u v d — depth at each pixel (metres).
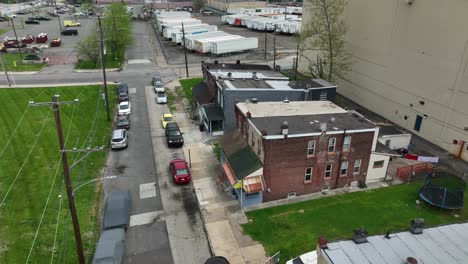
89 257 22.44
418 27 39.06
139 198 28.91
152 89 57.72
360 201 28.28
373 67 47.72
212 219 26.22
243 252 22.95
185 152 36.66
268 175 27.33
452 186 29.39
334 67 54.09
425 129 39.97
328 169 29.11
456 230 17.06
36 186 29.97
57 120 17.44
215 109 40.69
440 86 37.03
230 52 82.94
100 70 68.56
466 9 33.12
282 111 32.06
